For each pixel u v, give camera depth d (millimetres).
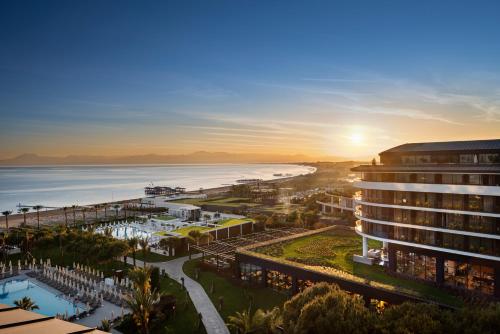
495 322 35656
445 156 67750
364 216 73562
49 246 103312
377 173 71125
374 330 38000
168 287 75688
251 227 126812
